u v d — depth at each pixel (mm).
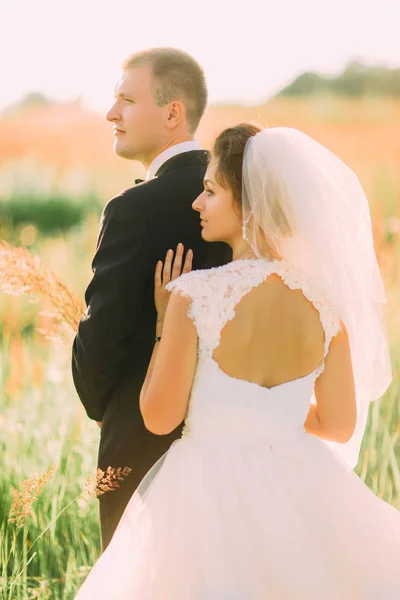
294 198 2586
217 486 2547
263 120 2859
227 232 2688
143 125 3143
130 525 2682
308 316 2580
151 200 3002
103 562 2670
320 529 2537
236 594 2445
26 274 3205
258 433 2578
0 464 4238
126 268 2934
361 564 2533
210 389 2533
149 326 3021
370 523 2604
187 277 2559
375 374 2984
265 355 2551
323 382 2684
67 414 4730
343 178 2738
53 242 11867
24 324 6715
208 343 2510
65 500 4078
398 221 6012
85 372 2986
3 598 3385
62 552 3863
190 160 3139
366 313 2789
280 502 2537
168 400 2557
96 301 2961
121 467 3043
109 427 3068
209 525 2516
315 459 2629
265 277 2541
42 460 4383
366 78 20750
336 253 2648
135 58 3170
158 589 2512
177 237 3021
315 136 17594
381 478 4266
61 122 19234
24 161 17719
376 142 16125
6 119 19109
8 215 15031
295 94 20125
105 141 18734
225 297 2510
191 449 2623
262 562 2490
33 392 5020
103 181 17484
